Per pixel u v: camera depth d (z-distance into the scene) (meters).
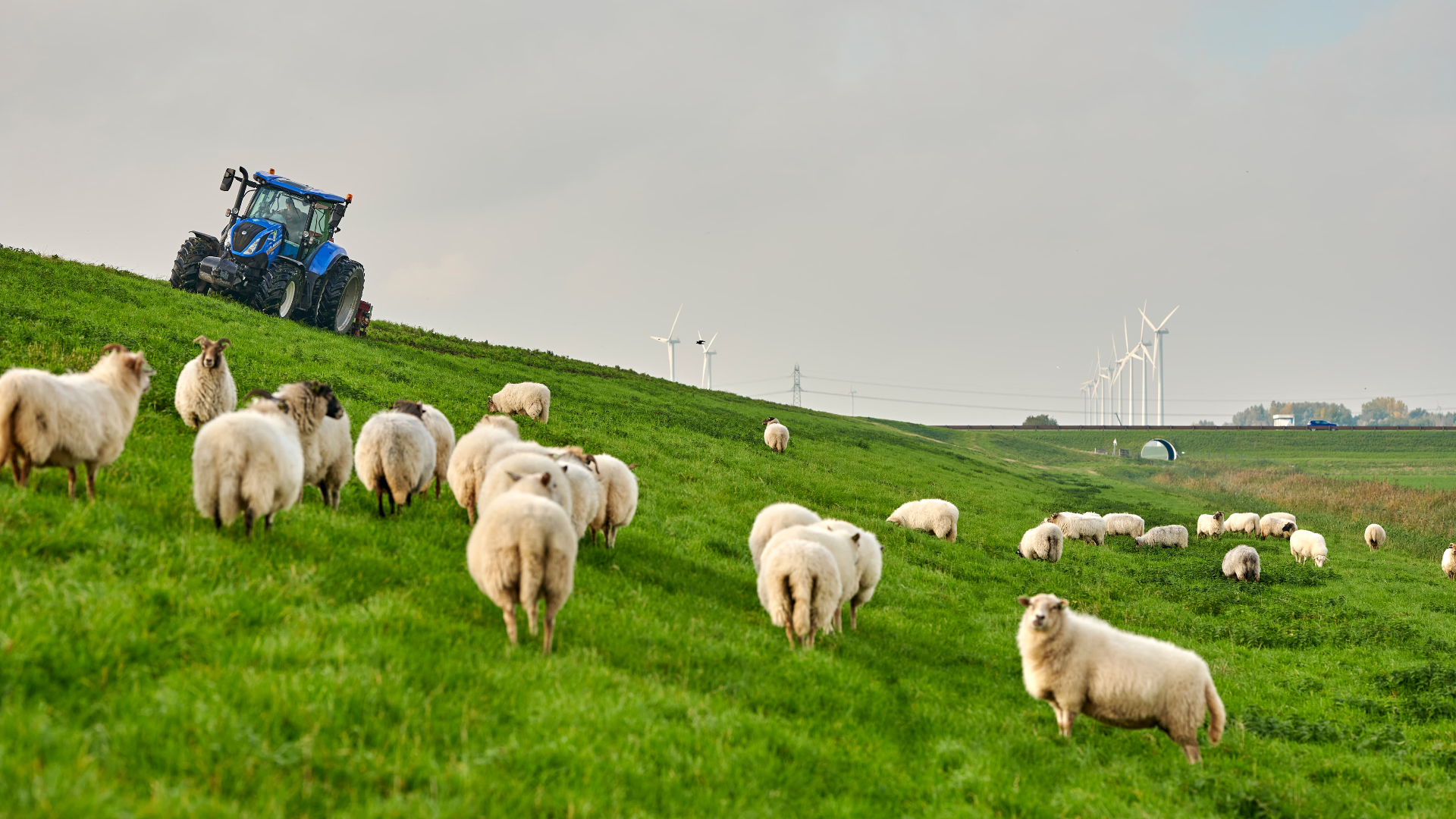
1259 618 19.97
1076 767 8.73
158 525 8.84
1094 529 31.31
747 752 6.95
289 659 6.66
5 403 8.31
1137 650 9.34
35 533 7.57
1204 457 101.94
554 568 8.42
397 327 49.28
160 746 5.24
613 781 6.00
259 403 10.70
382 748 5.77
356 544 10.35
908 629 14.23
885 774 7.52
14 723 4.94
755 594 14.03
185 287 31.83
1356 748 10.84
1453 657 16.39
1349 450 106.50
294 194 33.00
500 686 7.11
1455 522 46.81
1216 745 10.08
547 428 27.41
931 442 70.12
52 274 26.77
